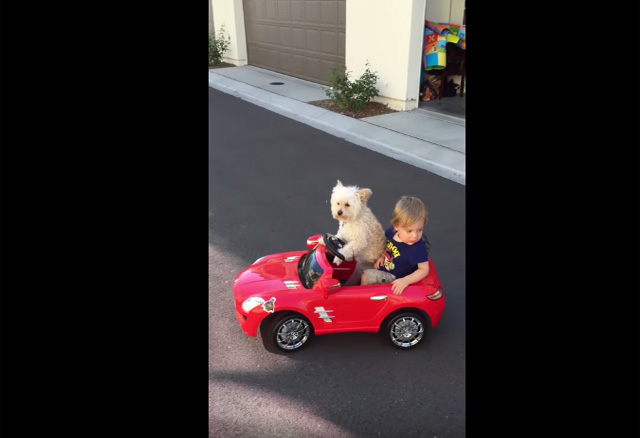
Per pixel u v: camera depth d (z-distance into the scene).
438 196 6.93
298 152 9.03
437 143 8.98
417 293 3.85
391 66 11.15
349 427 3.31
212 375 3.74
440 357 3.93
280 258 4.38
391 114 11.02
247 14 17.61
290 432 3.27
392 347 4.05
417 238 3.85
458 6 12.02
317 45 14.08
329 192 7.20
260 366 3.86
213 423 3.31
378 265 4.09
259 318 3.83
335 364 3.88
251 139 9.88
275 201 6.92
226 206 6.76
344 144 9.45
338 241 4.14
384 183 7.46
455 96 12.32
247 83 15.27
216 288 4.84
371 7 11.23
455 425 3.29
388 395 3.57
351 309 3.84
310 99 12.82
